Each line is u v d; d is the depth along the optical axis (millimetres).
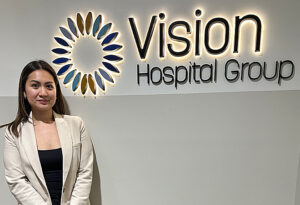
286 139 1498
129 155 1572
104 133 1547
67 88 1499
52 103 1320
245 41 1390
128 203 1646
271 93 1441
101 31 1419
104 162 1592
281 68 1408
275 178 1557
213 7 1362
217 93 1457
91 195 1646
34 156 1261
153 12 1385
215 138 1520
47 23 1438
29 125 1316
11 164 1292
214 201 1611
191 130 1516
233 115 1481
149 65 1441
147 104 1491
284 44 1381
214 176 1575
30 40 1459
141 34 1412
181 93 1468
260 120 1480
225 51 1404
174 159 1562
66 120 1380
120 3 1387
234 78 1432
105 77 1471
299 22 1353
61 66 1473
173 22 1382
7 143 1319
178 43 1410
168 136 1530
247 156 1535
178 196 1619
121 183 1618
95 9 1403
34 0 1416
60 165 1311
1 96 1529
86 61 1459
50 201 1299
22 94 1306
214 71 1430
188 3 1365
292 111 1458
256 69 1419
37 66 1268
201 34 1395
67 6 1412
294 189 1561
